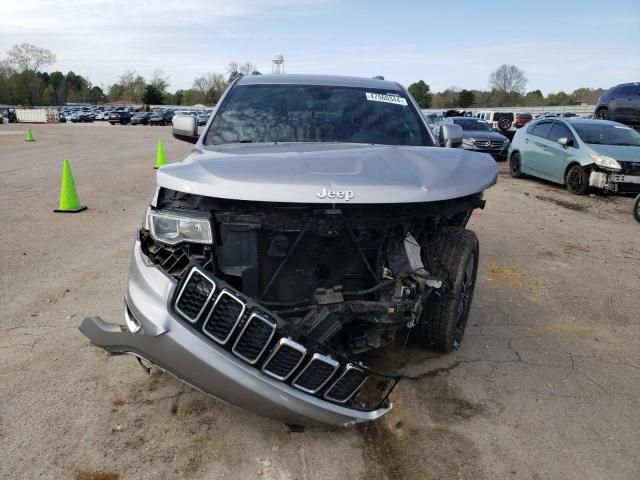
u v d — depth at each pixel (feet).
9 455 8.79
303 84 14.48
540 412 10.46
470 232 11.76
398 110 14.14
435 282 10.18
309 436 9.46
